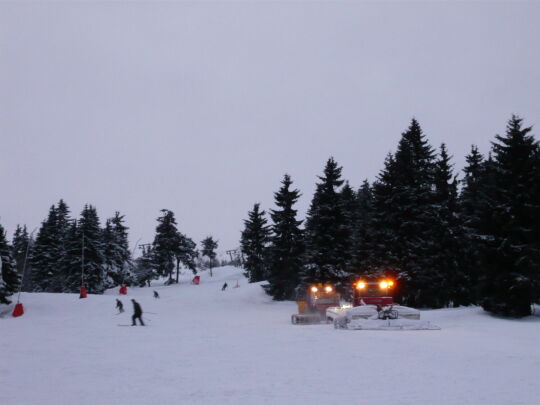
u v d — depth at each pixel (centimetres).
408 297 4353
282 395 979
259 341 2061
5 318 4150
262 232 7650
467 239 4144
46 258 8212
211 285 7588
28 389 1077
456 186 4581
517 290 3156
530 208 3189
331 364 1366
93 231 7356
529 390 975
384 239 4528
